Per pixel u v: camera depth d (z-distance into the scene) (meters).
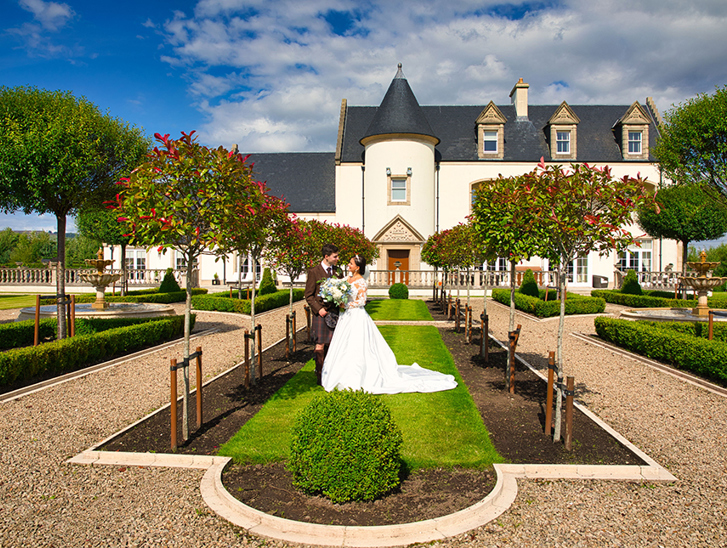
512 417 5.42
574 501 3.61
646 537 3.15
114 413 5.70
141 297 16.80
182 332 10.95
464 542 3.09
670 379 7.36
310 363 8.09
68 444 4.74
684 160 13.72
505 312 16.17
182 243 4.85
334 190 28.50
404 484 3.85
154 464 4.27
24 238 54.03
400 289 21.17
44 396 6.34
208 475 3.98
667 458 4.43
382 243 24.91
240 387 6.69
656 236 20.59
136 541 3.13
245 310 15.28
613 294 18.75
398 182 25.27
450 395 6.17
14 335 8.88
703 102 13.45
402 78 25.89
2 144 7.99
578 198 4.69
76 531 3.24
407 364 7.94
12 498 3.69
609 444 4.64
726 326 8.99
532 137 27.33
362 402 3.72
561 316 4.90
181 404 5.97
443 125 28.33
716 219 18.91
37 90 9.13
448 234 13.88
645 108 27.95
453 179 26.67
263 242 6.98
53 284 26.89
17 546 3.07
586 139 26.94
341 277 6.99
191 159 4.50
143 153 9.95
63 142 8.34
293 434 3.71
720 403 6.13
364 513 3.40
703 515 3.42
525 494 3.70
